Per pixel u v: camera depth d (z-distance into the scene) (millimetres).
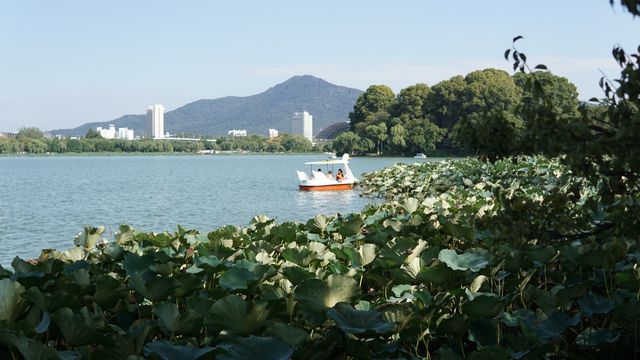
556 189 4891
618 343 5406
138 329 4465
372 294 6629
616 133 3900
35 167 110688
